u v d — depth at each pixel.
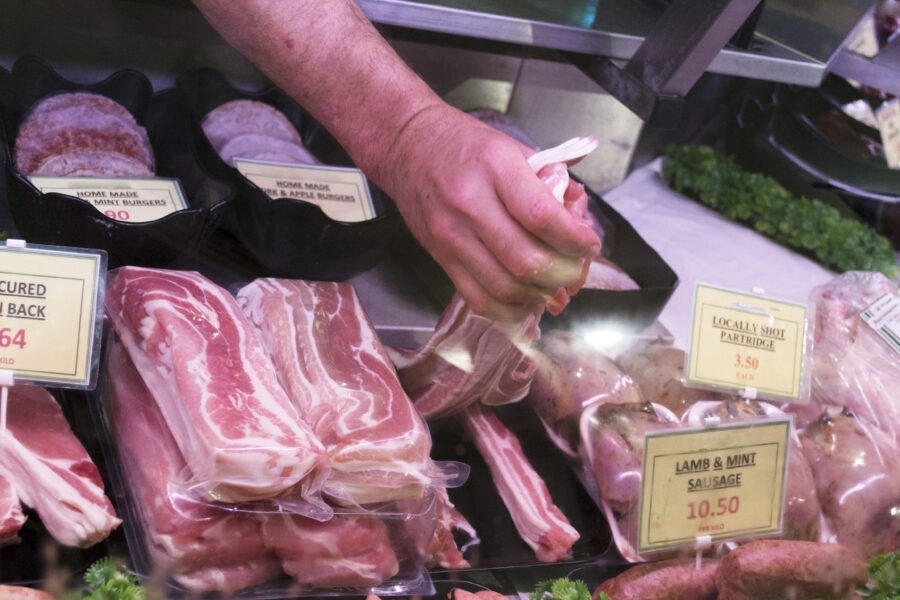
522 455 1.62
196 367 1.23
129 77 1.86
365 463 1.23
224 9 1.36
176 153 1.85
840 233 2.62
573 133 2.62
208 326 1.31
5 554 1.12
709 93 2.97
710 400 1.69
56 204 1.38
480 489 1.55
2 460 1.17
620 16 1.99
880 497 1.62
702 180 2.79
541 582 1.39
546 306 1.42
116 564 1.15
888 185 2.80
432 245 1.30
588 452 1.56
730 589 1.43
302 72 1.38
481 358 1.51
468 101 2.41
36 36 1.88
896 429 1.80
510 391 1.62
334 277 1.70
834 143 2.84
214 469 1.13
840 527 1.61
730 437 1.47
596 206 2.26
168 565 1.16
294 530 1.21
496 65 2.37
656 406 1.64
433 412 1.60
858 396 1.83
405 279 1.95
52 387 1.29
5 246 1.17
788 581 1.43
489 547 1.46
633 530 1.48
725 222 2.76
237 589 1.20
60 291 1.19
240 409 1.20
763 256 2.61
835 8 2.03
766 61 2.02
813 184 2.90
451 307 1.51
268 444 1.15
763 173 3.02
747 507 1.51
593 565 1.47
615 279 2.02
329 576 1.23
